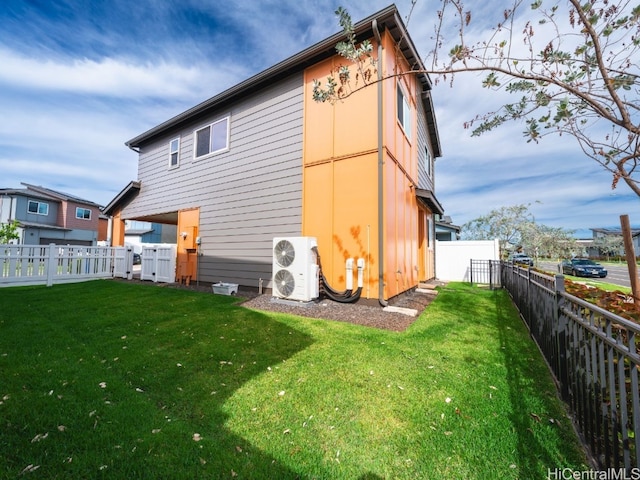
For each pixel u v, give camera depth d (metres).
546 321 2.93
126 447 1.72
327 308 5.22
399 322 4.38
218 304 5.58
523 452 1.71
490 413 2.09
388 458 1.67
